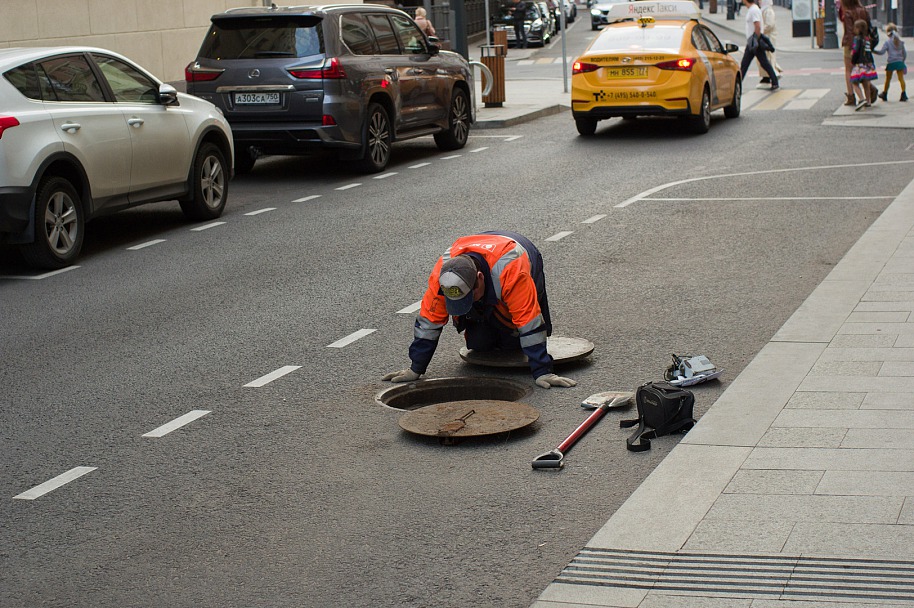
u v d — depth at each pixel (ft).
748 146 55.06
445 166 53.26
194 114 40.14
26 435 19.94
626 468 17.46
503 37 77.00
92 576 14.61
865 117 64.08
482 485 17.03
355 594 13.83
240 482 17.48
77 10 56.85
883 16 145.48
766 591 13.03
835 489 15.55
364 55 51.16
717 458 16.93
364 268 32.27
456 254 21.42
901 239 31.65
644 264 31.37
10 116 31.81
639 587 13.37
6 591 14.29
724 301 27.12
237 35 49.67
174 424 20.20
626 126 66.74
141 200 37.60
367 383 22.12
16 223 32.01
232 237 37.65
